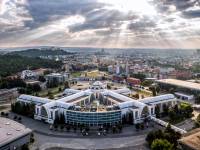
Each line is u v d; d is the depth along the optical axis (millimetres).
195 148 179500
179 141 194125
